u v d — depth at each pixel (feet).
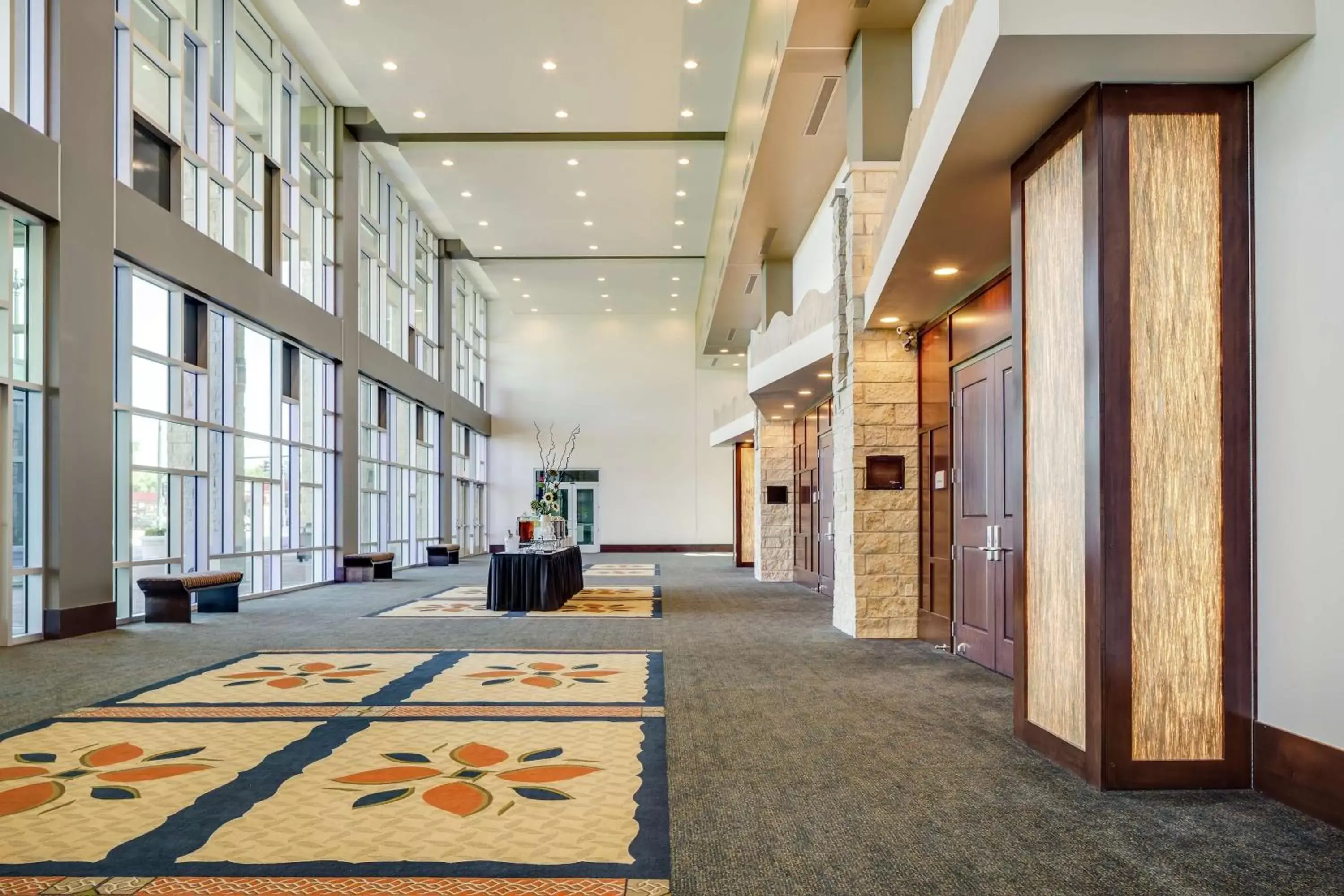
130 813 10.63
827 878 8.85
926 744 14.07
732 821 10.49
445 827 10.23
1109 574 11.64
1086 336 11.97
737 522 63.46
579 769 12.60
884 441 26.91
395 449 59.88
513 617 31.76
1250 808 10.94
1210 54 11.18
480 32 36.19
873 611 26.58
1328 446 10.55
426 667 21.11
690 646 24.80
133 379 30.35
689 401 87.30
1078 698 12.41
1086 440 11.98
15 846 9.57
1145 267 11.78
